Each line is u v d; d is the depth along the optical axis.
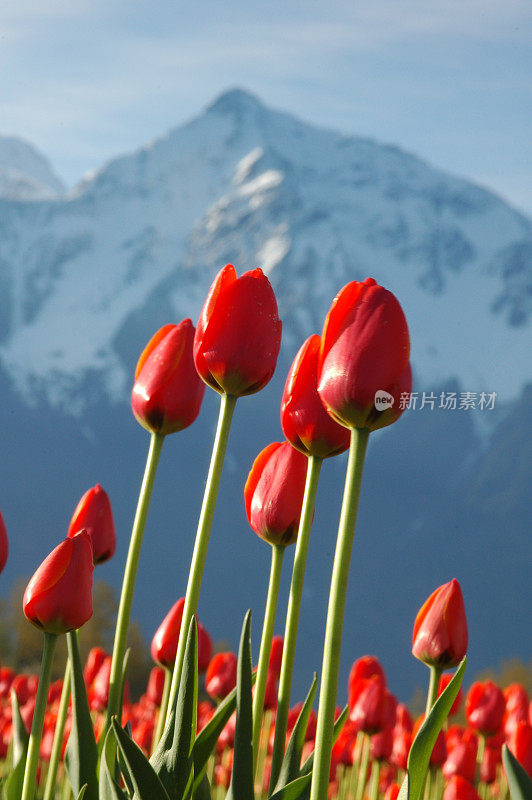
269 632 2.06
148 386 2.14
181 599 2.50
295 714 4.01
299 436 1.90
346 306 1.54
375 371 1.49
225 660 3.89
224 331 1.82
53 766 2.35
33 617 1.78
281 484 2.07
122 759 1.91
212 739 1.77
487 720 3.97
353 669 4.02
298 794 1.66
